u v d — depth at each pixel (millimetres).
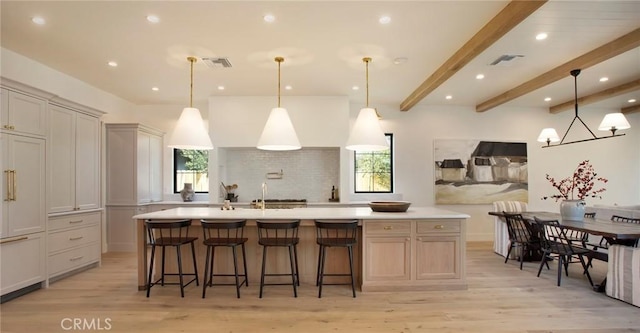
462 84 5320
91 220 4582
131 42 3676
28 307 3203
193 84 5246
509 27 3047
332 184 6555
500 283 3932
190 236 3939
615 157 7074
